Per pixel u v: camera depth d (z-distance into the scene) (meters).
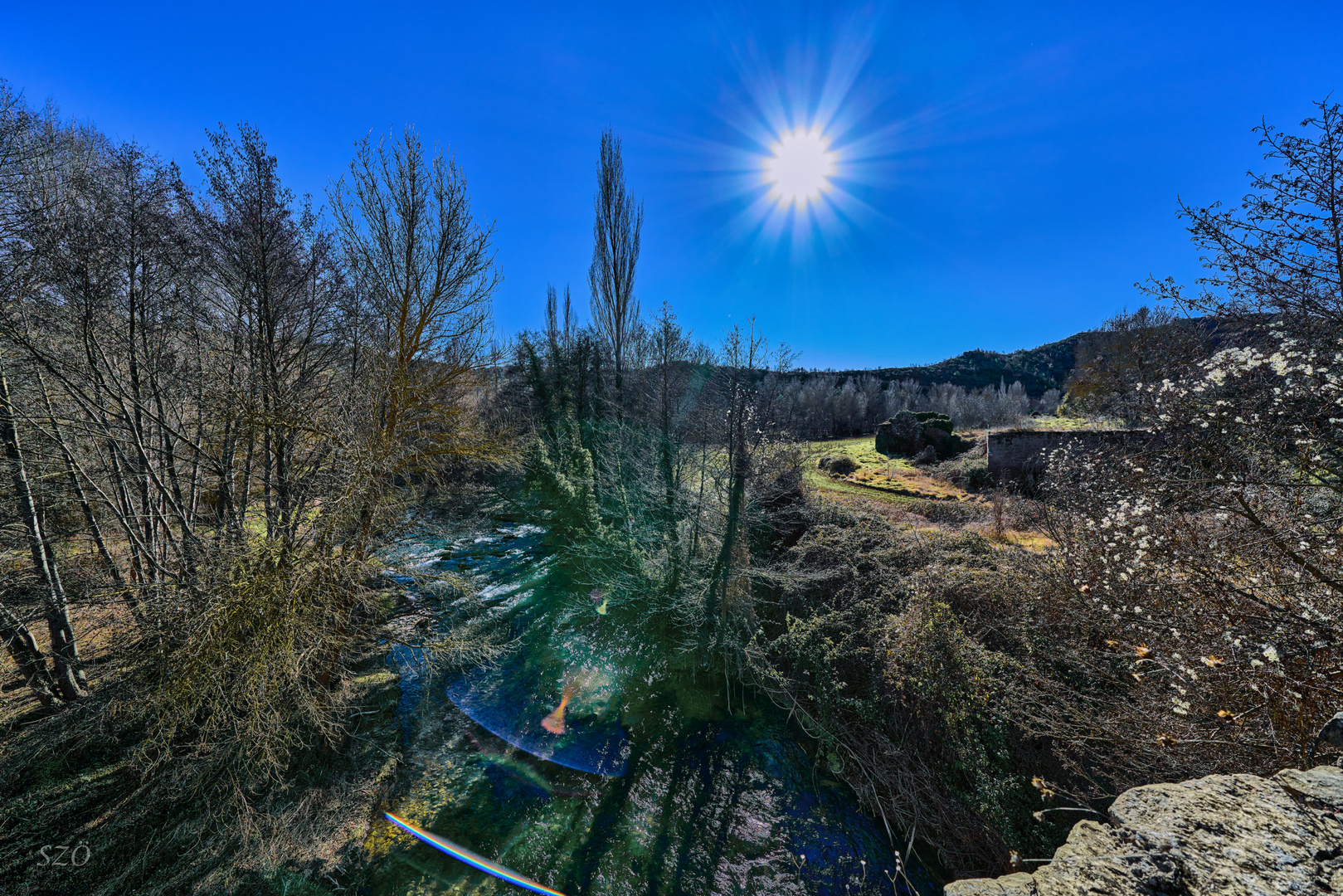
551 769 8.88
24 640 7.36
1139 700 5.00
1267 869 1.43
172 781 6.87
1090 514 6.98
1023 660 6.98
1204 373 4.81
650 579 13.05
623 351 21.00
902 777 7.41
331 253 9.91
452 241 10.09
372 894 6.67
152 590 7.93
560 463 23.86
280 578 7.73
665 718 10.16
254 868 6.52
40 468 8.52
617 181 20.80
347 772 8.20
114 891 6.04
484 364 11.35
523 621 13.77
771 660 10.54
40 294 7.68
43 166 9.20
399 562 10.34
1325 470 3.75
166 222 8.20
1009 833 5.90
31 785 6.59
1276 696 3.53
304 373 9.88
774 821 7.74
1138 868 1.51
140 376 9.37
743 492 10.87
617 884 6.85
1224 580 4.15
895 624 8.65
